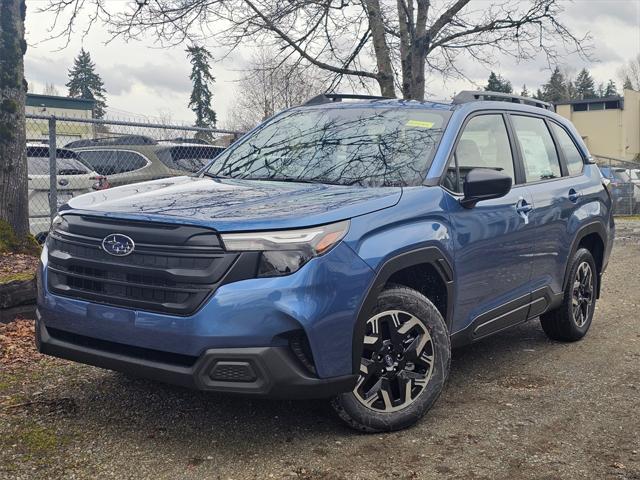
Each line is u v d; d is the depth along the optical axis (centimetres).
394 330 397
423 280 434
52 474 344
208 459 364
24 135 750
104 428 399
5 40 724
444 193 436
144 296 356
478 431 413
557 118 633
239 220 350
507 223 487
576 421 434
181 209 370
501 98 566
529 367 549
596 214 621
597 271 652
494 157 510
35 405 430
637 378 524
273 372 341
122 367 364
